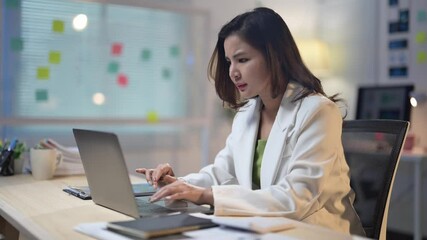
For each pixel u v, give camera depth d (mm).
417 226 3209
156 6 3754
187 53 3955
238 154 1564
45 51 3402
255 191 1233
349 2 4160
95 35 3578
